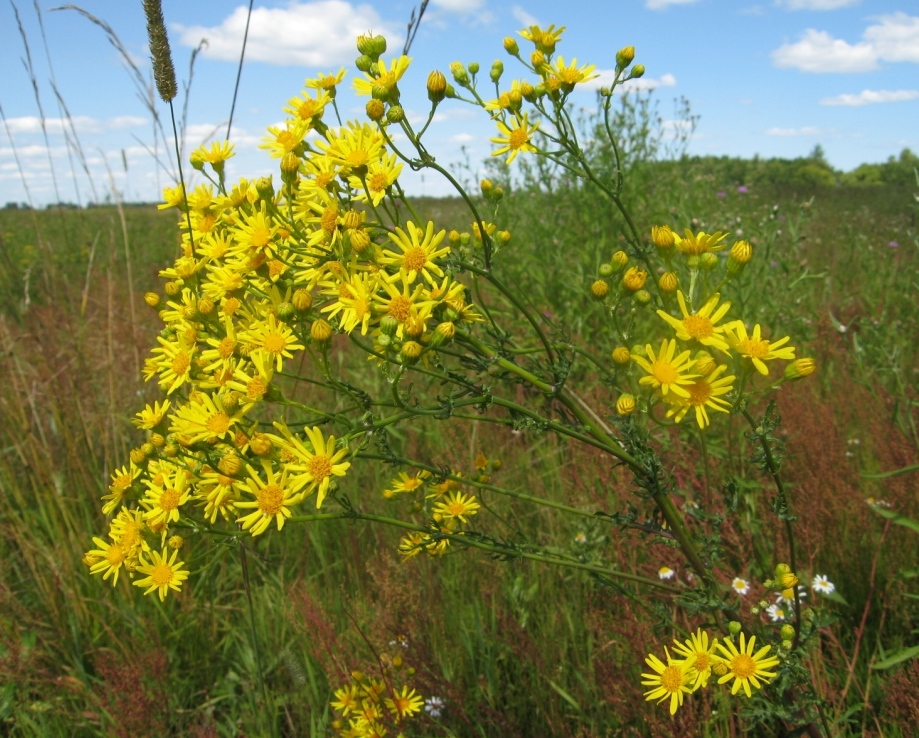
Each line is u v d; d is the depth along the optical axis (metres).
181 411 1.76
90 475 3.81
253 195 1.98
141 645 2.86
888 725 2.11
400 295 1.67
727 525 2.51
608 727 2.19
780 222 4.93
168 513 1.86
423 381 4.10
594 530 2.82
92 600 2.97
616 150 1.91
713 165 6.86
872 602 2.64
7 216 12.84
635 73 2.00
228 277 1.88
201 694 2.84
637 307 1.72
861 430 3.62
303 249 1.81
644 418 2.82
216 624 3.07
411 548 2.33
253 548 3.29
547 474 3.54
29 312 5.17
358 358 4.43
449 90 1.87
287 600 2.87
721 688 2.07
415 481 2.32
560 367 1.72
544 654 2.48
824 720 1.81
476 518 3.02
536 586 2.80
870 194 11.76
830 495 2.85
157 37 2.03
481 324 1.81
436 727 2.34
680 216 4.62
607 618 2.54
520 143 2.09
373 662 2.40
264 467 1.66
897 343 4.43
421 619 2.57
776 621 2.24
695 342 1.58
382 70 1.82
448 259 1.77
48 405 4.18
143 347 4.52
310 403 3.96
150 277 7.43
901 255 6.55
